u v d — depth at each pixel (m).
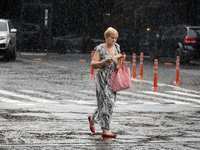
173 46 55.81
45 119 16.88
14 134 13.85
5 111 18.75
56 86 29.11
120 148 12.12
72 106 20.89
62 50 70.31
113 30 13.54
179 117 18.42
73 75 36.75
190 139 13.64
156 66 29.89
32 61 51.09
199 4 78.88
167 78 36.94
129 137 13.77
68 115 18.03
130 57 68.56
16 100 22.50
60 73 38.09
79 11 76.62
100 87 13.61
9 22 52.59
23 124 15.66
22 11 75.12
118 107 21.08
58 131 14.51
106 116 13.68
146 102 23.41
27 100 22.56
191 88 30.80
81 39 71.94
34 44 74.69
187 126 16.20
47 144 12.44
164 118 18.02
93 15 76.75
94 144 12.58
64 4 76.06
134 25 76.94
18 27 75.25
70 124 15.91
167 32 58.78
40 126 15.34
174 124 16.56
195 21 78.62
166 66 50.75
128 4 77.19
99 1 76.69
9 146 12.08
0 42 48.12
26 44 74.88
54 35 75.62
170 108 21.38
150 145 12.58
